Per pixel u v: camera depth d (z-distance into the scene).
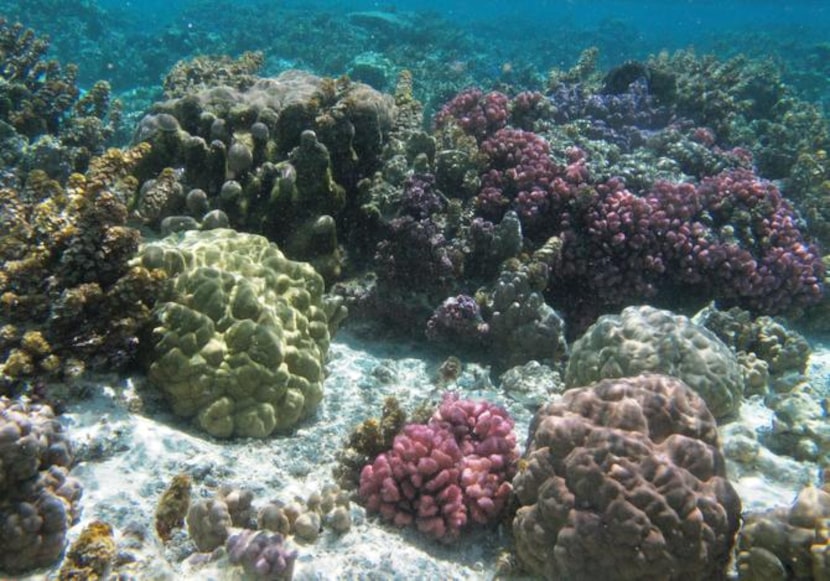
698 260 1.73
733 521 0.83
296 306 1.22
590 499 0.83
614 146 2.05
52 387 0.94
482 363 1.48
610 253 1.65
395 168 1.61
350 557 0.85
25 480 0.70
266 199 1.51
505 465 1.03
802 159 2.47
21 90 2.06
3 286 0.95
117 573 0.67
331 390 1.29
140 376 1.08
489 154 1.78
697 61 3.47
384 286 1.54
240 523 0.86
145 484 0.86
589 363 1.23
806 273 1.87
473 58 6.24
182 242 1.23
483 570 0.91
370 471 0.99
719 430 1.13
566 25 11.91
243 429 1.05
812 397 1.37
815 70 6.40
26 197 1.22
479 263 1.57
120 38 6.32
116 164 1.02
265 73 5.29
